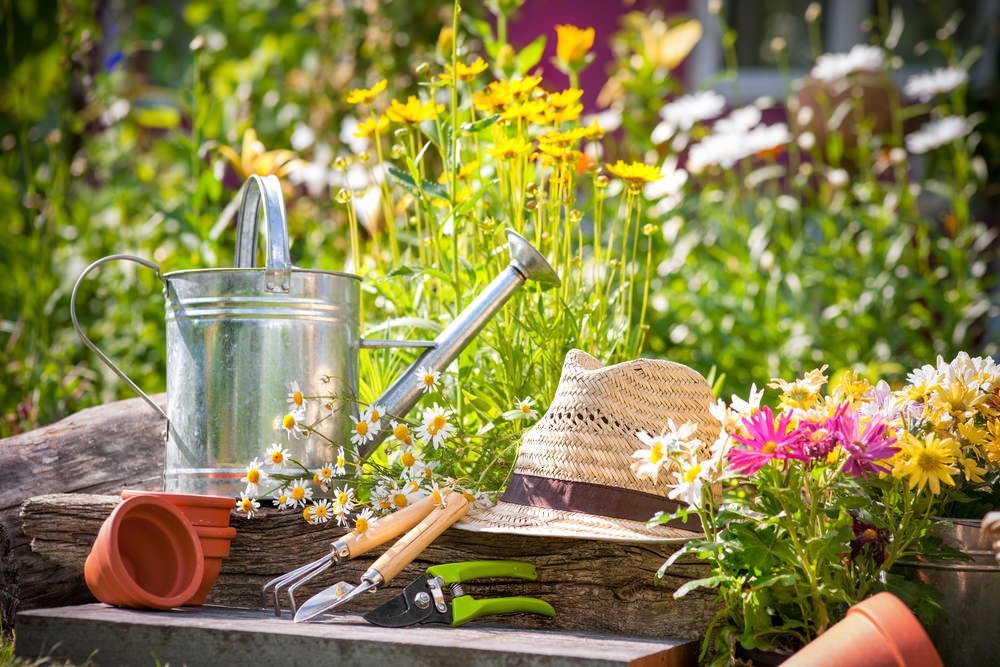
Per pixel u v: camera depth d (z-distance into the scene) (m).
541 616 1.95
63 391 3.44
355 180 3.40
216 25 5.61
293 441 2.05
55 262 4.30
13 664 1.75
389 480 2.09
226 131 4.65
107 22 6.11
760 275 4.16
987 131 5.12
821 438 1.63
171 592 1.94
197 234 3.52
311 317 2.08
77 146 5.68
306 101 4.99
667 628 1.86
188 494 1.99
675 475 1.87
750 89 5.65
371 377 2.48
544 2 5.63
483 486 2.21
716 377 3.81
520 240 2.19
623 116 4.06
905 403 1.81
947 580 1.75
